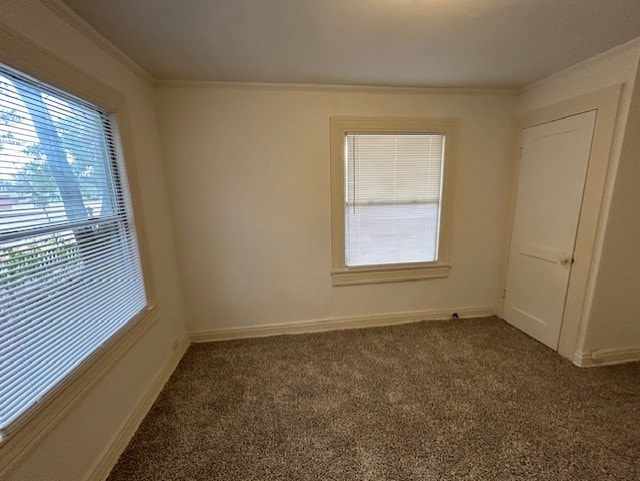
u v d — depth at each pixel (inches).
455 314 115.0
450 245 108.0
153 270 77.9
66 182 48.8
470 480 50.6
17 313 37.9
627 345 82.4
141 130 75.9
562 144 83.2
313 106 92.2
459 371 81.4
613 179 71.4
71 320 47.4
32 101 42.4
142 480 52.2
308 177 96.7
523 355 88.3
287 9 51.1
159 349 78.9
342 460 55.1
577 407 66.5
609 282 77.4
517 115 100.0
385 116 95.2
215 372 84.3
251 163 93.4
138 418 65.1
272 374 82.7
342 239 102.4
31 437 38.4
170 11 51.0
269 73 81.3
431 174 101.9
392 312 112.0
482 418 64.2
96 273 54.8
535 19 55.7
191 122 88.4
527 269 99.0
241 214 96.3
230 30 58.1
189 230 94.7
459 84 92.7
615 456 54.2
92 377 50.5
